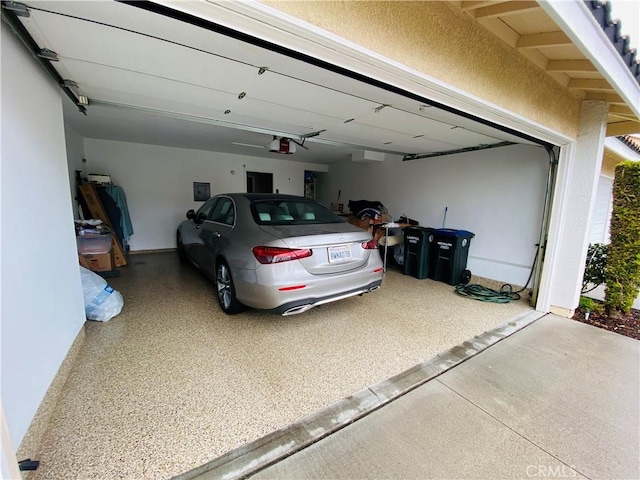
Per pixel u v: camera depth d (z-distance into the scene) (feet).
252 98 9.37
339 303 12.24
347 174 26.22
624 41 6.83
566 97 10.03
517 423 5.85
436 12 5.95
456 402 6.43
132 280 14.51
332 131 13.60
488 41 7.11
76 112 12.26
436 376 7.38
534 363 8.13
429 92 6.51
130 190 20.38
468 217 16.12
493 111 7.80
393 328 9.95
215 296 12.35
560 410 6.26
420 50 5.80
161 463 4.67
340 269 9.33
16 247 4.67
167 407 5.90
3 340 4.01
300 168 27.78
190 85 8.33
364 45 4.99
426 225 18.76
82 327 8.23
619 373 7.73
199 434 5.28
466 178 16.14
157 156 20.99
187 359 7.64
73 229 7.90
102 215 16.97
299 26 4.28
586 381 7.34
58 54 6.38
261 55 6.36
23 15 4.80
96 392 6.26
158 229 21.79
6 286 4.22
